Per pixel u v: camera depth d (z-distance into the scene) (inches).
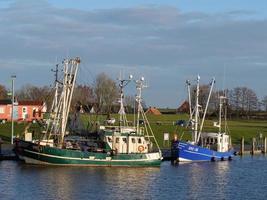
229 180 2965.1
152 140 4660.4
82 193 2409.0
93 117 5403.5
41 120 4284.0
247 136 5856.3
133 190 2529.5
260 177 3105.3
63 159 3093.0
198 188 2664.9
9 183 2573.8
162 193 2492.6
